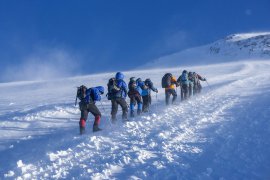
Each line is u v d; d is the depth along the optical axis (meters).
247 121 10.63
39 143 9.99
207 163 6.79
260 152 7.27
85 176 6.34
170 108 14.97
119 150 8.02
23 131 12.66
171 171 6.39
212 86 26.91
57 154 7.99
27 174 6.64
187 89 18.23
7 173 6.95
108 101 20.23
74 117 15.23
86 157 7.63
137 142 8.67
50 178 6.42
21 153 8.88
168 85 16.50
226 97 17.75
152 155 7.46
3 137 11.84
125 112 12.35
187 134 9.28
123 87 12.31
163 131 9.71
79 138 9.77
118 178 6.20
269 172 6.18
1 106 23.73
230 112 12.71
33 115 14.98
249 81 27.31
